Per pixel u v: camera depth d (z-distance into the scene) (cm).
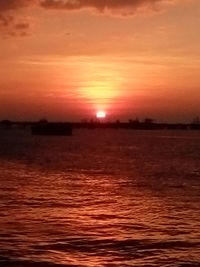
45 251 2047
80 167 6712
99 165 7100
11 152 10350
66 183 4662
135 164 7362
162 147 13800
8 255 1961
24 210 3041
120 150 11825
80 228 2523
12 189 4112
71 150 11475
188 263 1908
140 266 1867
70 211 3047
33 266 1831
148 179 5184
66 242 2211
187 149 12662
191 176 5575
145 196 3809
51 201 3444
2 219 2723
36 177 5238
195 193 4034
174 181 5016
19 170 6138
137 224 2652
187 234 2408
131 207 3250
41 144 14800
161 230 2498
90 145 14625
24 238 2266
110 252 2058
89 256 1994
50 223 2641
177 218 2847
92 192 4003
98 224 2641
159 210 3134
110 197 3719
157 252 2066
